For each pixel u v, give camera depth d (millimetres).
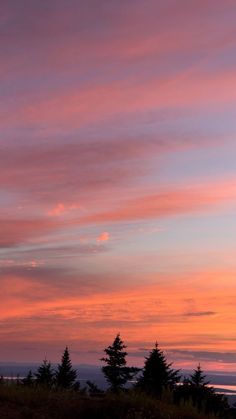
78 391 15859
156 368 38625
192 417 14141
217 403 19547
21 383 16016
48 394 14344
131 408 13234
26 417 12234
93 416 12820
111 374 45938
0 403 13141
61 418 12477
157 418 13141
